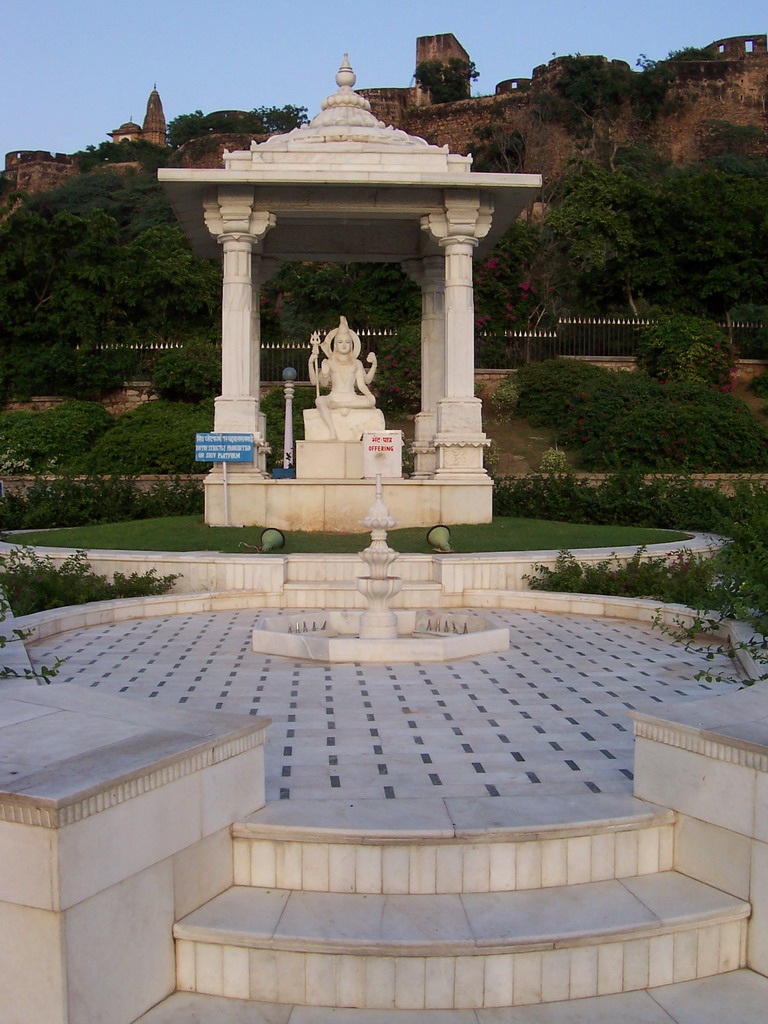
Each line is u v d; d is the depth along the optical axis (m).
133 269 28.70
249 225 16.42
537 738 6.40
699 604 9.83
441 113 56.34
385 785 5.39
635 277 30.94
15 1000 3.77
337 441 16.62
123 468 23.30
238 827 4.65
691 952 4.40
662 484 19.80
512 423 26.81
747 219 30.97
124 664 8.86
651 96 54.84
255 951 4.19
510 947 4.14
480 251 19.92
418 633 10.73
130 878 4.03
